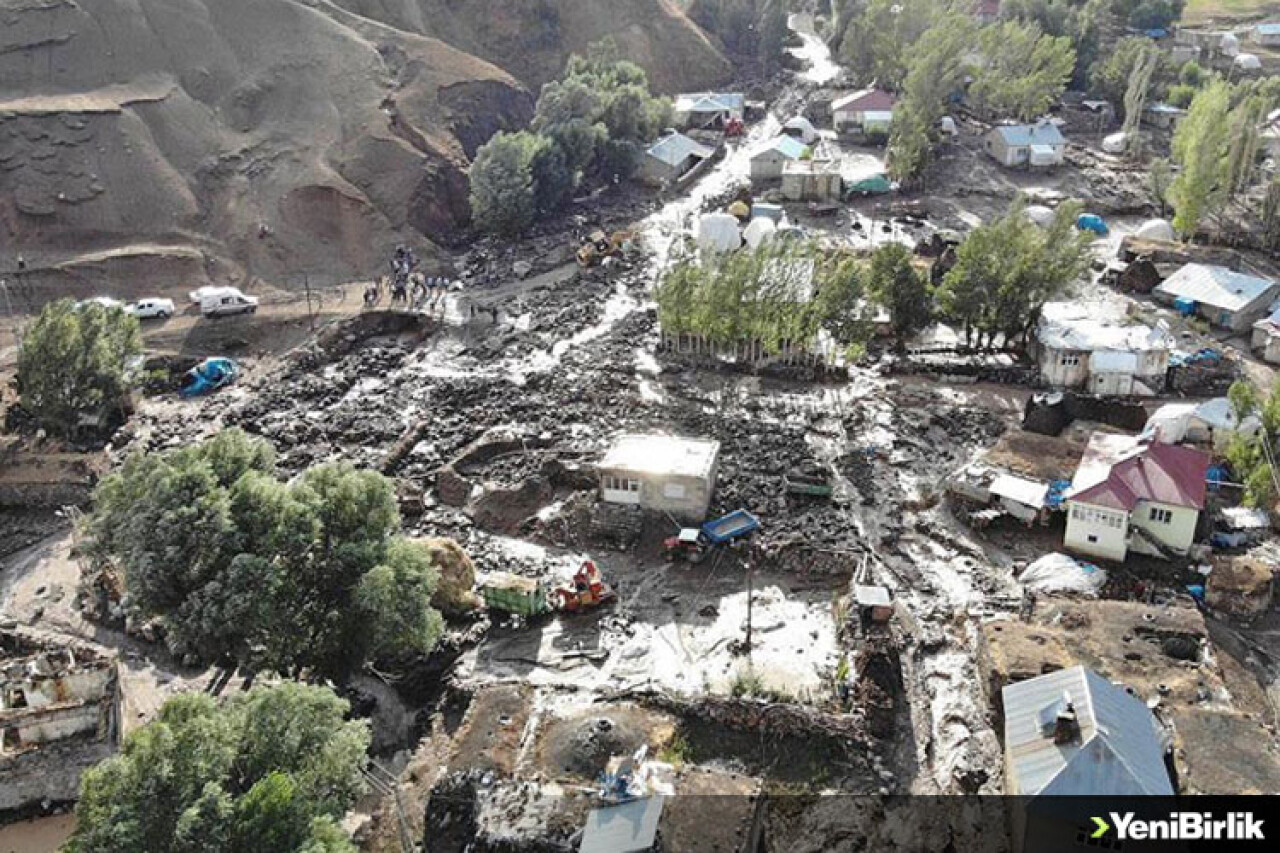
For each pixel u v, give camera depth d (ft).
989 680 178.50
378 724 182.19
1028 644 181.47
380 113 424.87
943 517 235.81
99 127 376.07
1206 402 277.64
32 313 330.13
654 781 157.99
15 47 394.73
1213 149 392.06
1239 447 238.27
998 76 555.69
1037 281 301.84
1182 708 164.14
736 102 563.48
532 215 413.18
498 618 206.49
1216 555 214.48
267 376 310.24
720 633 201.26
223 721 138.31
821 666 191.72
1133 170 491.72
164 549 175.94
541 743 168.14
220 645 174.81
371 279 373.20
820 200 451.94
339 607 180.65
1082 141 543.80
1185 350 315.58
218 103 413.80
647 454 238.68
